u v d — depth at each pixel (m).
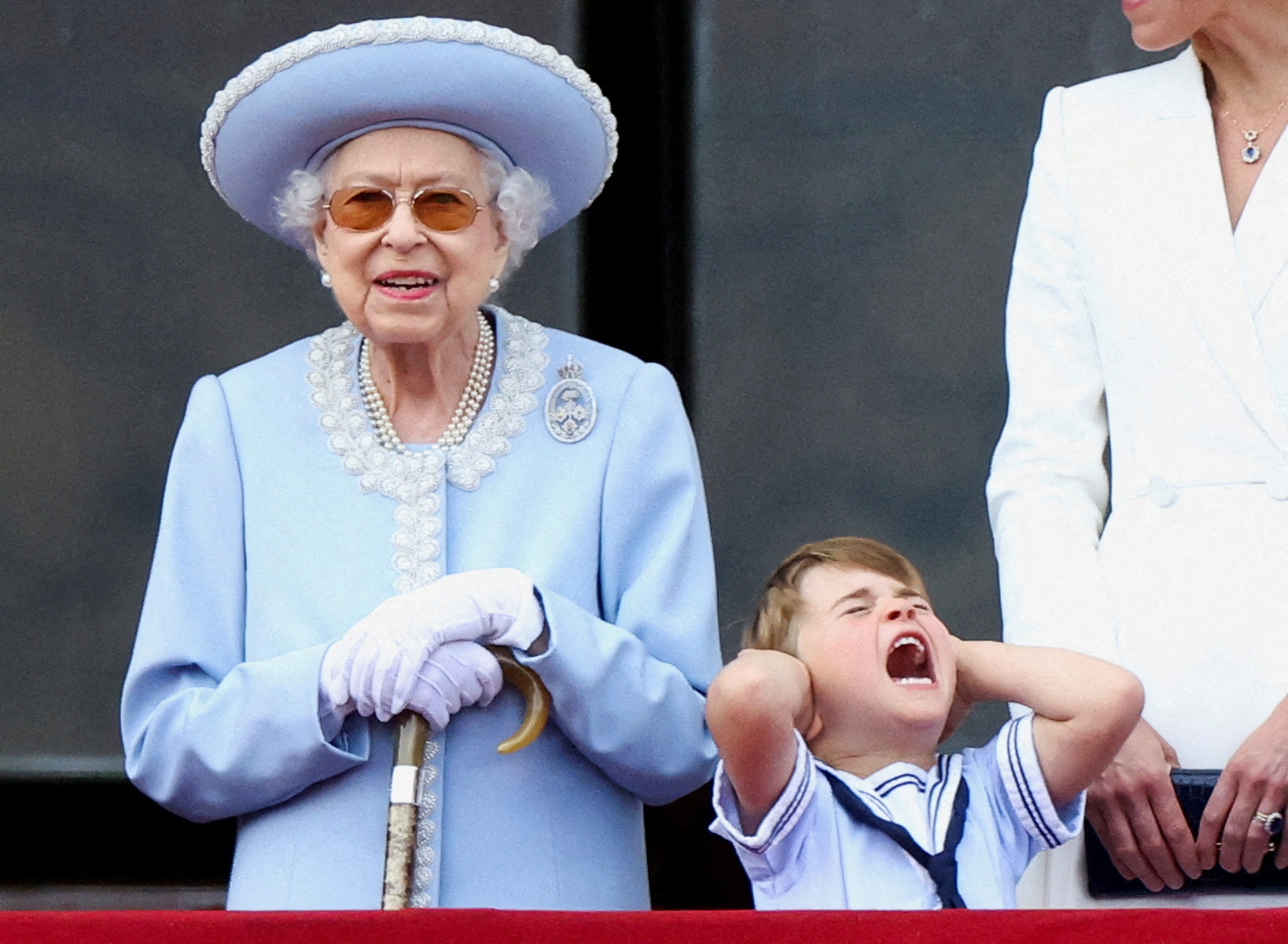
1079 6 16.41
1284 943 7.02
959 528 15.97
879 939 7.09
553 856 9.69
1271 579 10.30
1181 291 10.73
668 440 10.46
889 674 10.13
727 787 9.59
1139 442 10.77
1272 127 10.99
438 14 16.38
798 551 10.41
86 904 15.32
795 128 16.50
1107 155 11.18
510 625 9.52
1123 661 10.48
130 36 16.28
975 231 16.30
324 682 9.50
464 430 10.34
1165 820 9.77
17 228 16.08
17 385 15.95
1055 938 7.07
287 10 16.34
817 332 16.27
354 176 9.98
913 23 16.53
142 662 9.90
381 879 9.47
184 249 16.16
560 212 10.96
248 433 10.32
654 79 16.52
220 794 9.62
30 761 15.41
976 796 9.71
